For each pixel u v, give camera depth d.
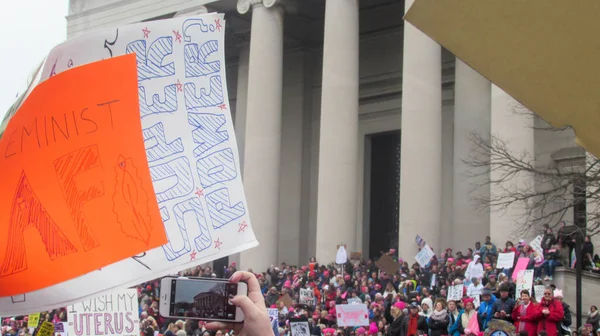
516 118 42.03
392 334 25.31
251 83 55.44
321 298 37.28
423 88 47.47
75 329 16.61
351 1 52.06
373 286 36.50
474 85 49.91
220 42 6.26
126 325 16.92
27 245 5.91
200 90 6.19
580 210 37.44
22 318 34.50
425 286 35.03
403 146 47.56
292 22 62.28
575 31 4.83
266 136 54.59
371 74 62.12
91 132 5.96
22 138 5.98
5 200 5.98
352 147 50.72
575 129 4.94
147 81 6.10
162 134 6.07
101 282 5.85
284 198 63.94
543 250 33.03
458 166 50.00
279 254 63.25
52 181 5.95
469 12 4.92
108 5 63.50
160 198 5.96
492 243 40.34
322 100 51.59
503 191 41.19
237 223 6.06
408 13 5.00
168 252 5.93
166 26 6.15
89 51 6.01
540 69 4.92
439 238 46.47
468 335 22.45
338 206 49.88
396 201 61.00
